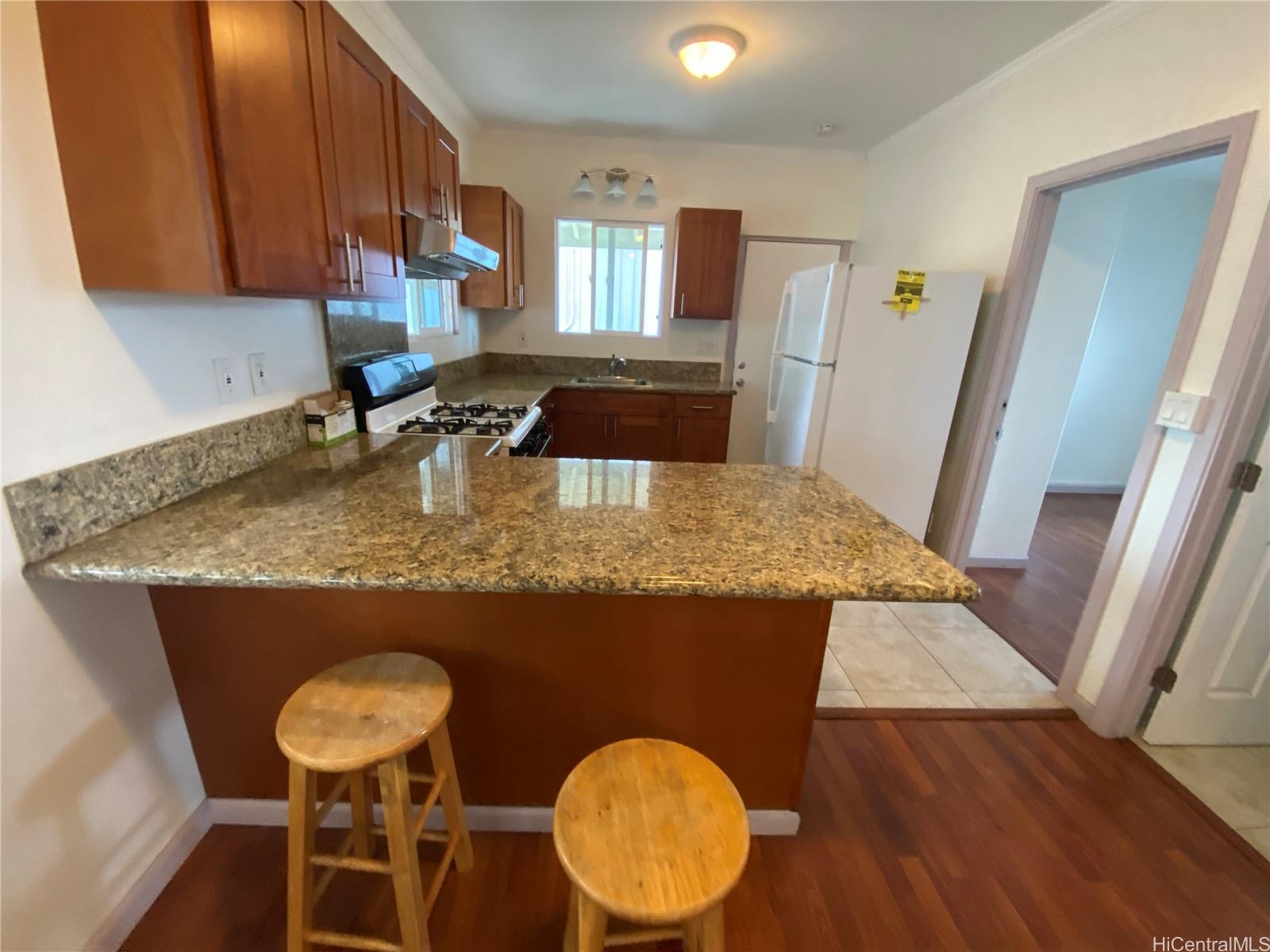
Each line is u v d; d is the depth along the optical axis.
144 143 0.93
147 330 1.13
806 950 1.17
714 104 2.99
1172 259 4.02
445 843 1.33
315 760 0.88
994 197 2.57
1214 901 1.30
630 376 4.23
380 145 1.64
